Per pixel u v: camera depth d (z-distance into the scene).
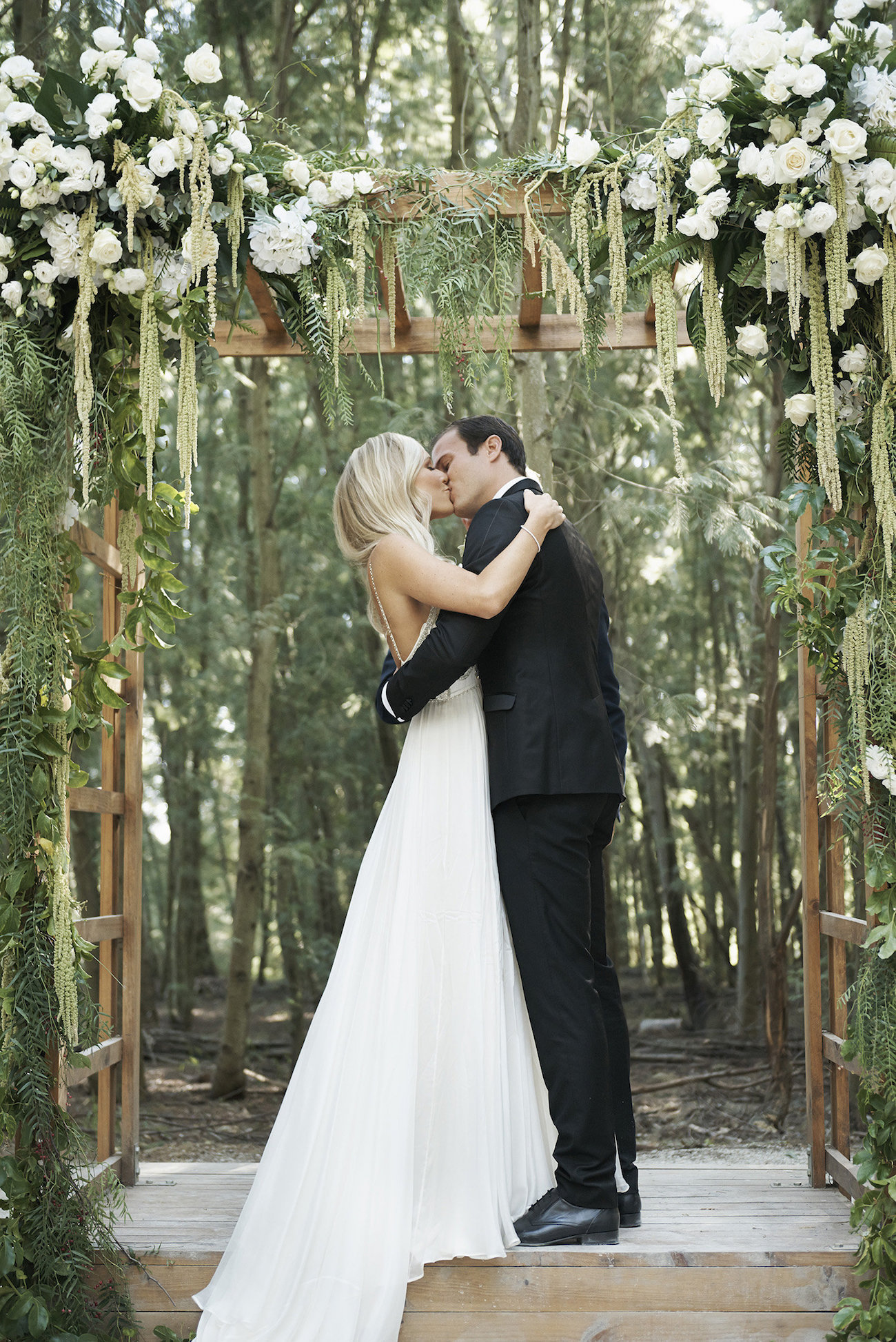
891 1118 2.08
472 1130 2.06
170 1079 7.03
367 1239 1.97
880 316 2.11
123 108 2.06
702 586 8.60
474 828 2.20
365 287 2.35
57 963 2.07
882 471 2.04
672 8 4.93
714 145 2.04
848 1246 2.14
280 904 8.65
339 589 7.87
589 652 2.28
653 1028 8.38
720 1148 4.79
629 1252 2.07
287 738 8.52
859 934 2.46
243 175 2.14
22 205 2.02
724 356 2.11
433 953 2.14
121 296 2.14
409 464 2.35
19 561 2.09
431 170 2.23
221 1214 2.50
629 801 9.35
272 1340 1.94
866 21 2.04
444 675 2.13
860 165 1.99
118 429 2.17
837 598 2.11
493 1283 2.06
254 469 6.77
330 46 5.34
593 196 2.19
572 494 5.33
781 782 8.15
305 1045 2.19
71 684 2.25
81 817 6.67
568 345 2.77
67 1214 2.06
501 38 5.29
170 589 2.24
